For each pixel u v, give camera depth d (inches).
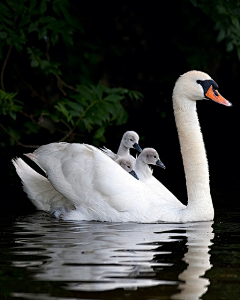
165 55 911.0
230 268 294.2
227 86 991.6
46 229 390.6
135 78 933.8
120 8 881.5
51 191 463.8
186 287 265.9
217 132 1011.3
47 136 810.2
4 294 255.9
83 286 265.4
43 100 818.8
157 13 885.2
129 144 575.5
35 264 297.9
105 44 888.3
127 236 367.6
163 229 393.4
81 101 733.3
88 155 441.4
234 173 703.7
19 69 815.1
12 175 674.2
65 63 818.8
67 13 714.8
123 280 274.5
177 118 445.1
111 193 424.5
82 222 422.0
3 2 726.5
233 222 420.2
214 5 752.3
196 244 345.4
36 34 783.7
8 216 443.8
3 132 775.7
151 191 438.9
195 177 431.2
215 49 847.7
